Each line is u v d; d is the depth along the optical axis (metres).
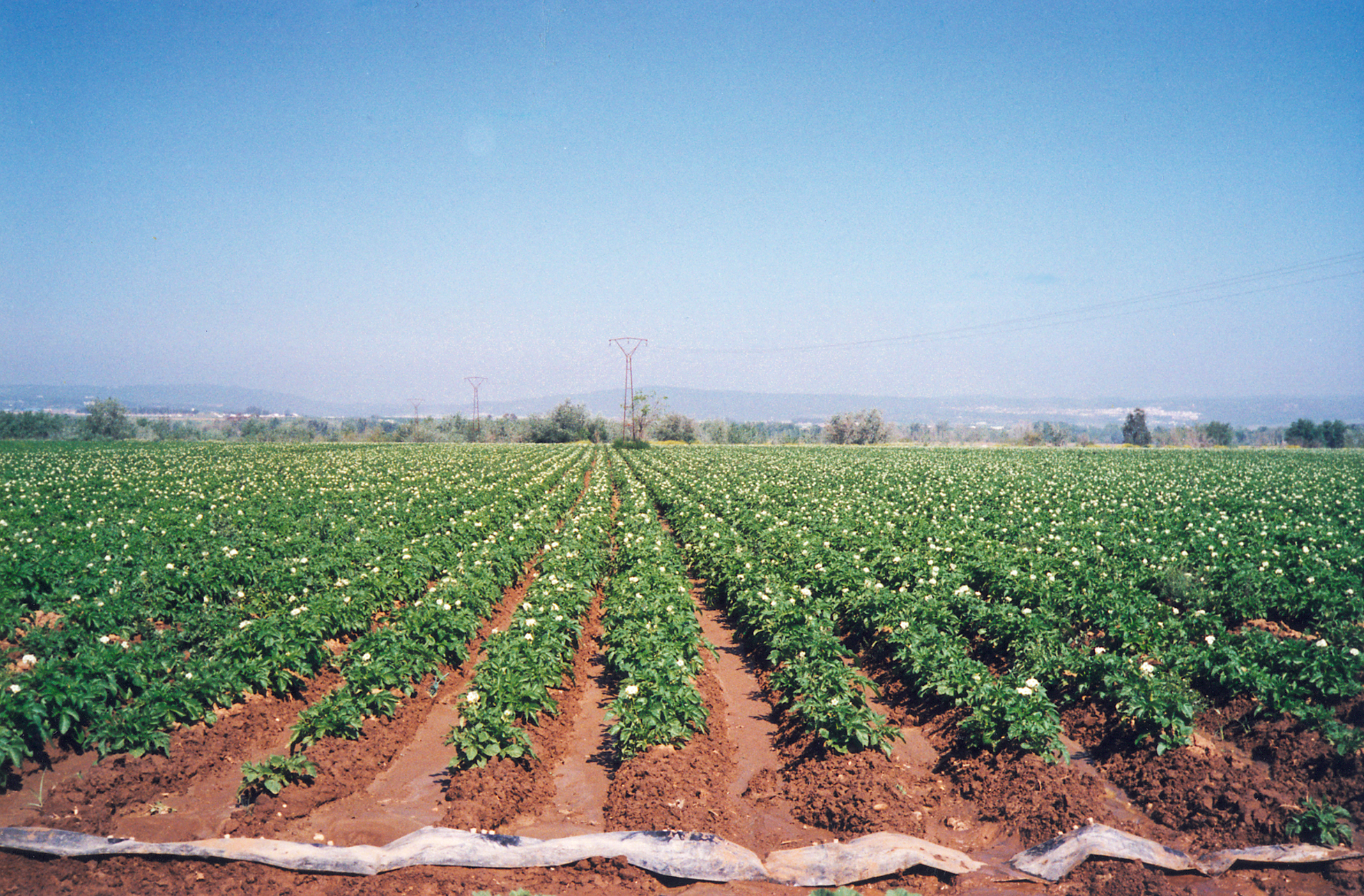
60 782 9.74
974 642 15.08
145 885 8.01
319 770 10.27
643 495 34.31
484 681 11.42
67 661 11.11
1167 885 7.96
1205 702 11.29
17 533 20.25
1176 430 136.25
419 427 128.00
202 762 10.46
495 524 26.64
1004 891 8.16
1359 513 26.78
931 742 11.69
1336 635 12.95
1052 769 10.12
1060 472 48.97
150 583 15.41
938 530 23.69
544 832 9.38
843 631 16.31
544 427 122.94
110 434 104.25
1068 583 16.48
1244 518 25.97
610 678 14.57
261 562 18.78
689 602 15.80
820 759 10.88
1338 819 8.78
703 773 10.57
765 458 65.56
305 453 69.12
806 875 8.34
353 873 8.26
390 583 17.06
